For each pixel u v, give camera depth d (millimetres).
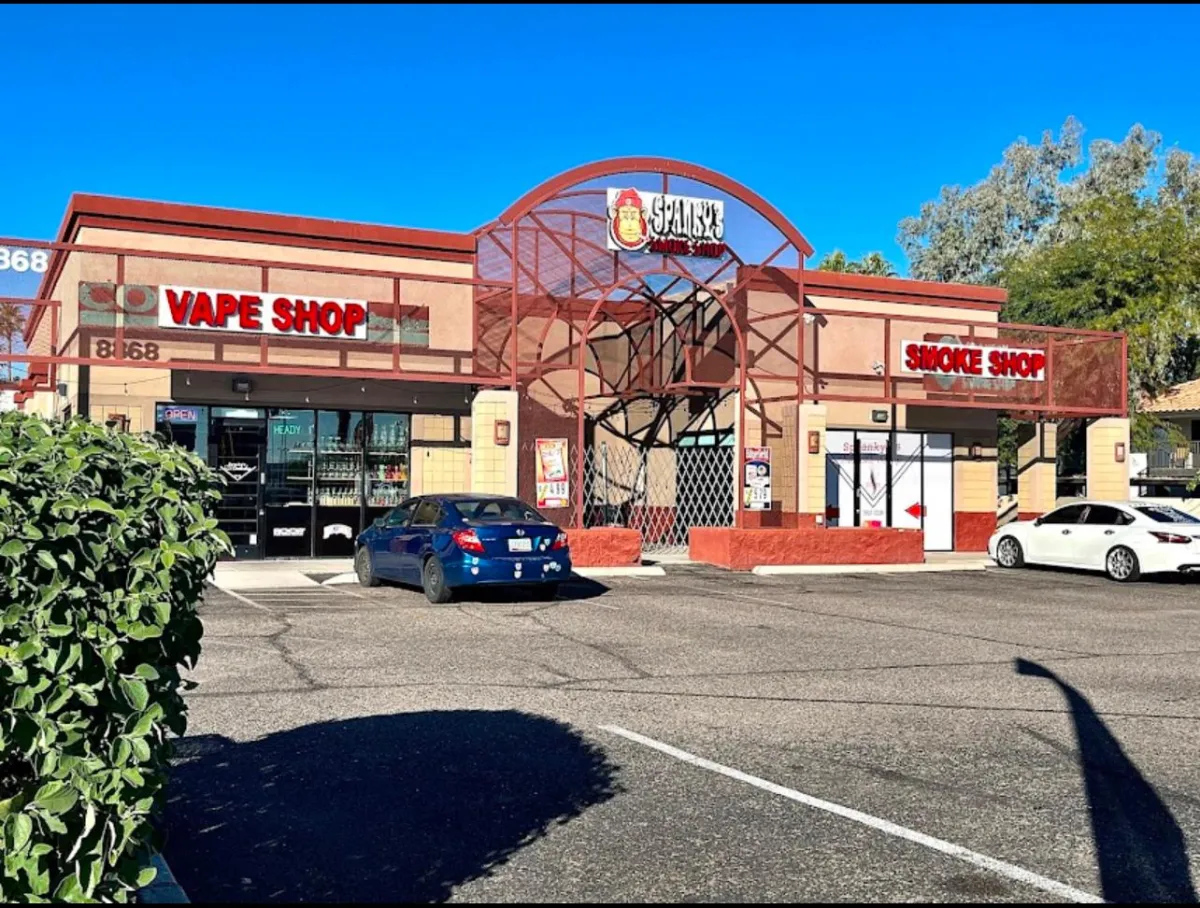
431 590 15562
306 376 21812
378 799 6227
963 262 64500
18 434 3854
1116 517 21172
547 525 15773
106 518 3844
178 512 4035
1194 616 15203
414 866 5203
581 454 21375
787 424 24922
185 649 4145
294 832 5660
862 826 5828
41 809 3572
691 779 6676
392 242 22109
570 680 9867
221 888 4895
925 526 27781
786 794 6379
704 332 25531
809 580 20016
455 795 6316
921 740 7711
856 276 27000
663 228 21875
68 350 20594
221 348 20953
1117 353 26875
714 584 19062
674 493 26938
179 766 6844
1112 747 7566
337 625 13227
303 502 22062
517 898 4836
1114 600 17234
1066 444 44406
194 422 21141
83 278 19875
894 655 11539
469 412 23141
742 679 10039
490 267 22906
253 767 6844
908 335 27719
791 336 26062
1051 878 5109
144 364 18844
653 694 9266
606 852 5406
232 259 18953
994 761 7160
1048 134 65125
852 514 26969
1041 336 28172
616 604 15805
